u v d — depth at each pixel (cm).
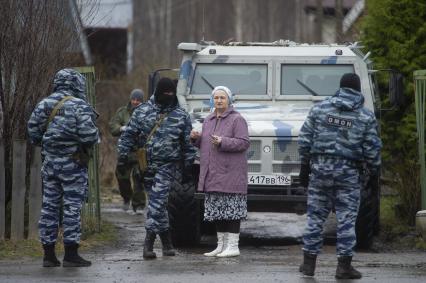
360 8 4956
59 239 2623
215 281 2064
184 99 2995
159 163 2450
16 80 2680
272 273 2189
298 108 2952
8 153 2683
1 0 2644
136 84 5722
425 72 2941
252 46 3098
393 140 3291
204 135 2491
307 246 2142
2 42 2661
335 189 2120
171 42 9862
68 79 2305
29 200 2641
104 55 7150
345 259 2111
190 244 2788
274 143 2689
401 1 3272
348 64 3012
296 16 10181
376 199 2672
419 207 2998
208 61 3036
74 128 2264
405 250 2706
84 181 2298
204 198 2673
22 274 2169
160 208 2450
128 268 2266
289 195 2658
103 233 2953
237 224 2505
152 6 10862
